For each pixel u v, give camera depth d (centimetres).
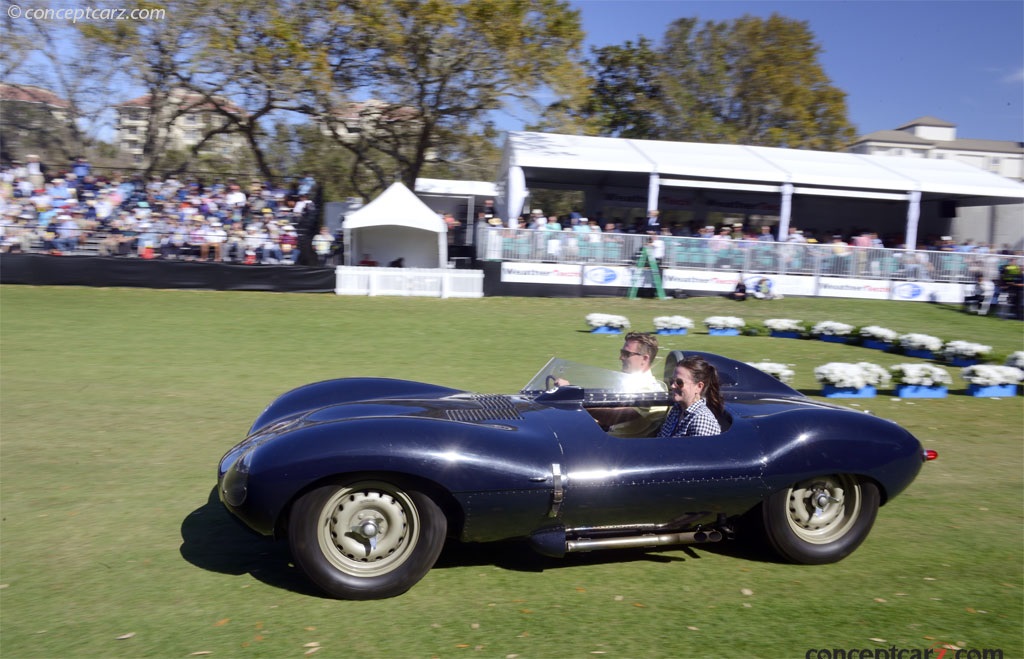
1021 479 603
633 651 329
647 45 3875
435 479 363
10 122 2416
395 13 2164
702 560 432
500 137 2556
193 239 1856
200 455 623
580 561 428
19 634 335
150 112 2389
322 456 354
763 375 498
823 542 426
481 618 357
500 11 2139
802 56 3775
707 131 3762
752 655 327
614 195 2703
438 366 1034
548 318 1577
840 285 2069
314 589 386
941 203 2780
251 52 2177
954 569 423
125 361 1013
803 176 2206
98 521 475
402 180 2686
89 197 1928
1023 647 338
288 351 1121
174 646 327
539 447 385
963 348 1153
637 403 471
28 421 714
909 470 426
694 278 2022
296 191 2206
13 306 1440
